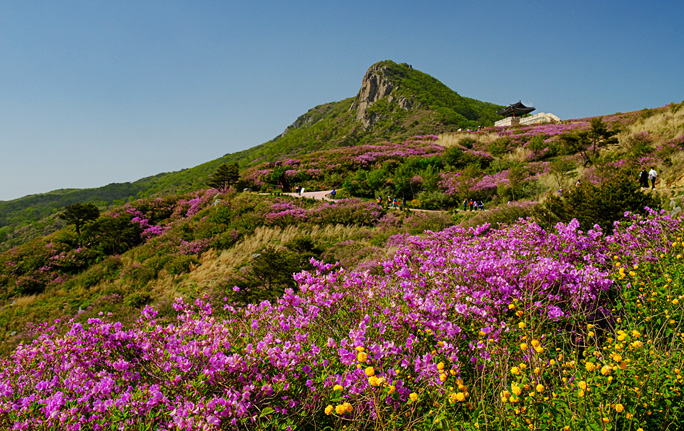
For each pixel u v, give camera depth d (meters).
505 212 13.18
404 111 105.62
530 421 1.87
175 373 2.89
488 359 2.61
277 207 25.41
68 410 2.62
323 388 2.54
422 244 5.83
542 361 2.38
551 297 3.48
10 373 3.69
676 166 15.31
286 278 9.20
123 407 2.58
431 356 2.51
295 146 114.12
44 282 20.44
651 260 4.21
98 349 3.33
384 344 2.76
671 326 2.81
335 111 149.00
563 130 40.94
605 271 3.97
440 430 2.12
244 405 2.34
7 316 15.95
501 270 3.92
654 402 1.82
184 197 34.00
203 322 3.65
